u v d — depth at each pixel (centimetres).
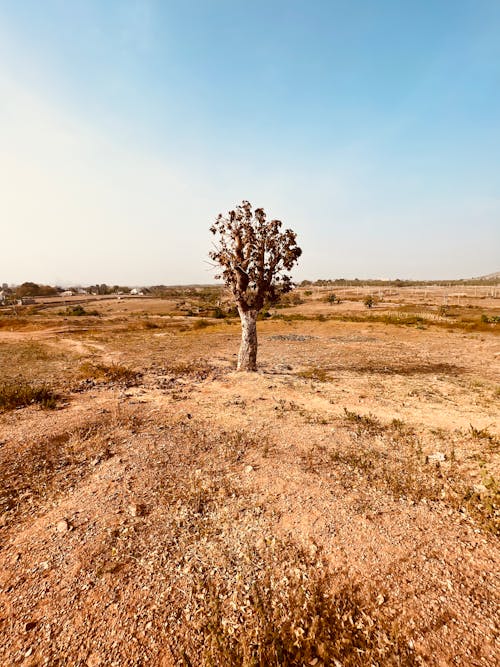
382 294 10575
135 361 1612
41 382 1158
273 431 664
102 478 485
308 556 328
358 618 261
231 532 365
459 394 950
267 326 3547
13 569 316
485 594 280
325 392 971
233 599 282
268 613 268
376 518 383
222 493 442
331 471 498
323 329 3186
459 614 262
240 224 1233
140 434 652
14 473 501
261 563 321
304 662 229
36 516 400
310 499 423
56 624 260
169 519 389
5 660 235
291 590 289
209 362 1566
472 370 1355
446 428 673
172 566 318
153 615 267
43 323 4544
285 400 889
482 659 228
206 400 895
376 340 2386
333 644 241
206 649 239
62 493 449
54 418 741
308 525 373
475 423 699
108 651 239
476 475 478
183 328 3650
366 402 867
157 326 3975
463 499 415
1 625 260
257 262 1249
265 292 1282
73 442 616
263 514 395
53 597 284
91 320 5203
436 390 1000
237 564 320
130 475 491
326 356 1748
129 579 303
